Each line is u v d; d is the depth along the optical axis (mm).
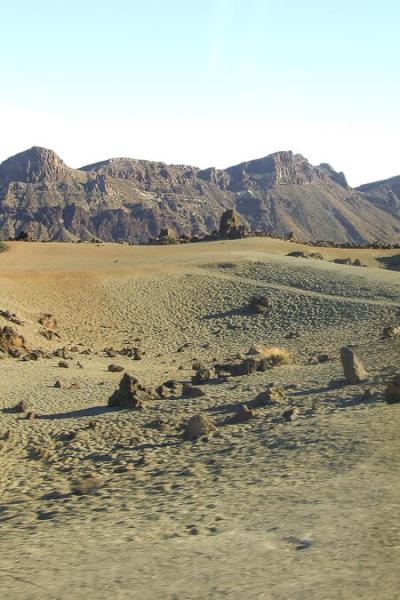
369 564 9336
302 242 138125
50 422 26516
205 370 33781
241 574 9406
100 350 51469
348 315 57812
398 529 10609
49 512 14828
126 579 9562
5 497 17188
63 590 9312
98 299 65875
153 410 27141
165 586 9203
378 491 12922
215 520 12406
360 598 8367
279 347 47938
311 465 16078
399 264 109625
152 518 13125
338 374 30203
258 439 20141
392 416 20125
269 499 13453
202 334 57812
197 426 22047
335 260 103625
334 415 21672
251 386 29969
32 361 42562
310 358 39031
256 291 68125
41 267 79812
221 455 18906
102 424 25328
